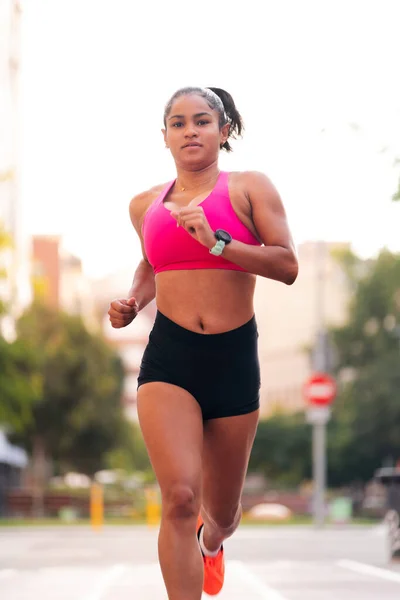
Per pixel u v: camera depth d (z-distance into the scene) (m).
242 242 7.08
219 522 7.98
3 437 50.25
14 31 80.12
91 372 70.38
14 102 78.94
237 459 7.46
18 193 78.94
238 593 13.35
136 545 27.45
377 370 77.56
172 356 7.20
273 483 91.38
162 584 14.90
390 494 19.81
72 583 15.07
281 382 131.62
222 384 7.23
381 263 80.00
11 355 47.16
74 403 70.25
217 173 7.43
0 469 53.84
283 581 15.23
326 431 80.94
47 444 70.56
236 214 7.23
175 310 7.23
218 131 7.38
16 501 55.12
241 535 33.28
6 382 47.00
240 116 8.04
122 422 71.81
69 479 85.38
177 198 7.35
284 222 7.21
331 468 79.38
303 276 129.62
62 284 131.50
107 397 71.12
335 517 55.56
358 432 77.06
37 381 48.22
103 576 16.42
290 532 35.81
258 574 16.61
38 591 13.77
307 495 71.69
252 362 7.35
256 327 7.44
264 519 54.66
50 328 71.00
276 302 134.25
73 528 41.34
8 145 75.25
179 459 6.96
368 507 62.69
